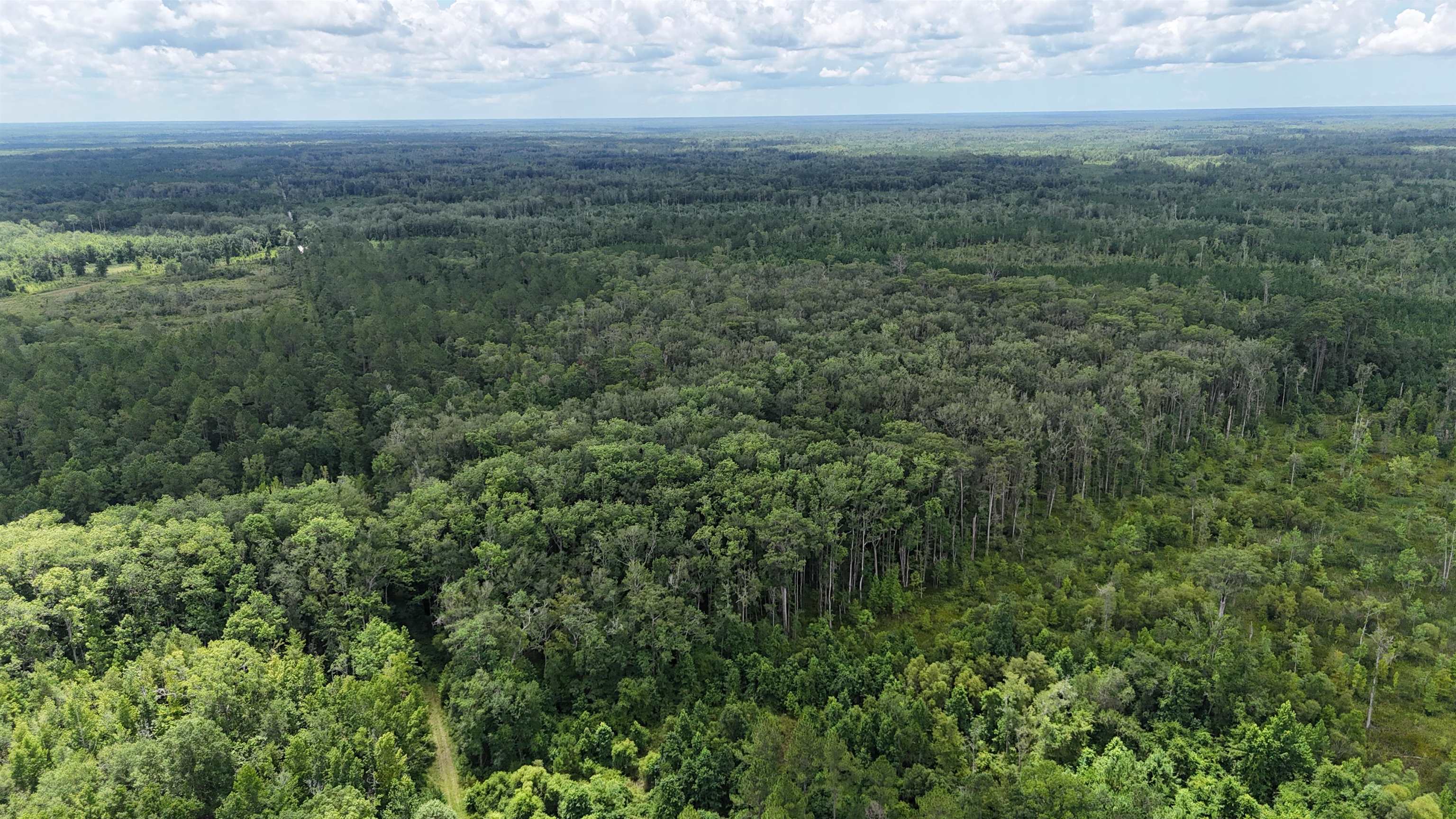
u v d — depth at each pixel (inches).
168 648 3193.9
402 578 3742.6
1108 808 2534.5
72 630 3299.7
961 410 4877.0
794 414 5182.1
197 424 5206.7
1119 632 3481.8
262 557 3673.7
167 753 2588.6
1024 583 3993.6
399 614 3880.4
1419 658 3403.1
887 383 5354.3
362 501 4185.5
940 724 2992.1
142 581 3442.4
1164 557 4192.9
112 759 2554.1
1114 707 3053.6
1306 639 3371.1
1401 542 4200.3
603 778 2950.3
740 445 4379.9
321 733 2785.4
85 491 4478.3
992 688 3134.8
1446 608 3715.6
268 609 3437.5
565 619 3371.1
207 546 3629.4
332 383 5782.5
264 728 2851.9
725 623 3540.8
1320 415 5792.3
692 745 2930.6
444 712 3398.1
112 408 5506.9
